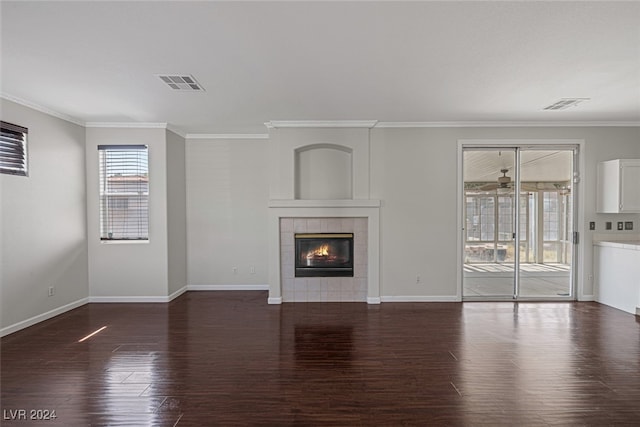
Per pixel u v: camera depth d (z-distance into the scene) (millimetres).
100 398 2648
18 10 2236
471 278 6211
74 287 5047
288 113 4832
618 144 5359
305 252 5473
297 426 2314
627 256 4816
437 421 2367
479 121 5293
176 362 3264
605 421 2363
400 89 3840
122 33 2564
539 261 5754
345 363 3242
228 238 6125
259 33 2584
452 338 3859
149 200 5352
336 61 3092
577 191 5426
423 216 5398
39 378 2961
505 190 5633
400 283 5430
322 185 5629
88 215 5312
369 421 2367
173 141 5625
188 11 2277
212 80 3537
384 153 5387
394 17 2373
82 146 5199
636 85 3711
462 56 2992
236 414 2447
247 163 6094
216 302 5391
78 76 3396
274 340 3820
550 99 4199
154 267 5383
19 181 4145
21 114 4156
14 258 4082
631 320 4465
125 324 4355
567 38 2672
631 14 2328
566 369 3105
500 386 2816
